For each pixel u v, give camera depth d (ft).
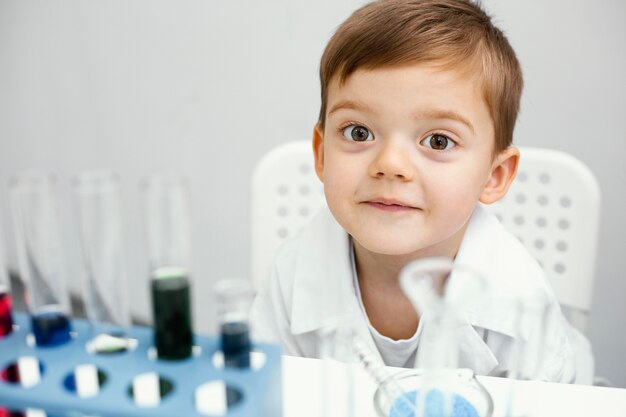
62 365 1.19
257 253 2.58
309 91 3.36
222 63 3.55
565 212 2.38
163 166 3.95
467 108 1.76
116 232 1.34
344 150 1.86
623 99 2.77
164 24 3.65
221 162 3.76
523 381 1.44
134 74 3.86
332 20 3.19
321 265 2.23
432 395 1.18
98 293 1.33
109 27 3.84
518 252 2.17
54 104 4.26
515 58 2.04
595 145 2.88
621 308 3.05
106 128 4.09
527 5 2.80
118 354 1.22
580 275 2.37
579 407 1.35
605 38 2.73
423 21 1.78
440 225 1.84
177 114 3.79
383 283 2.24
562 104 2.87
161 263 1.27
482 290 1.13
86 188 1.30
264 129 3.56
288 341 2.33
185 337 1.20
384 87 1.72
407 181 1.78
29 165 4.52
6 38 4.29
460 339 1.97
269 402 1.15
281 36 3.34
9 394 1.11
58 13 4.00
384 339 2.16
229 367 1.18
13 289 1.61
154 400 1.10
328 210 2.33
